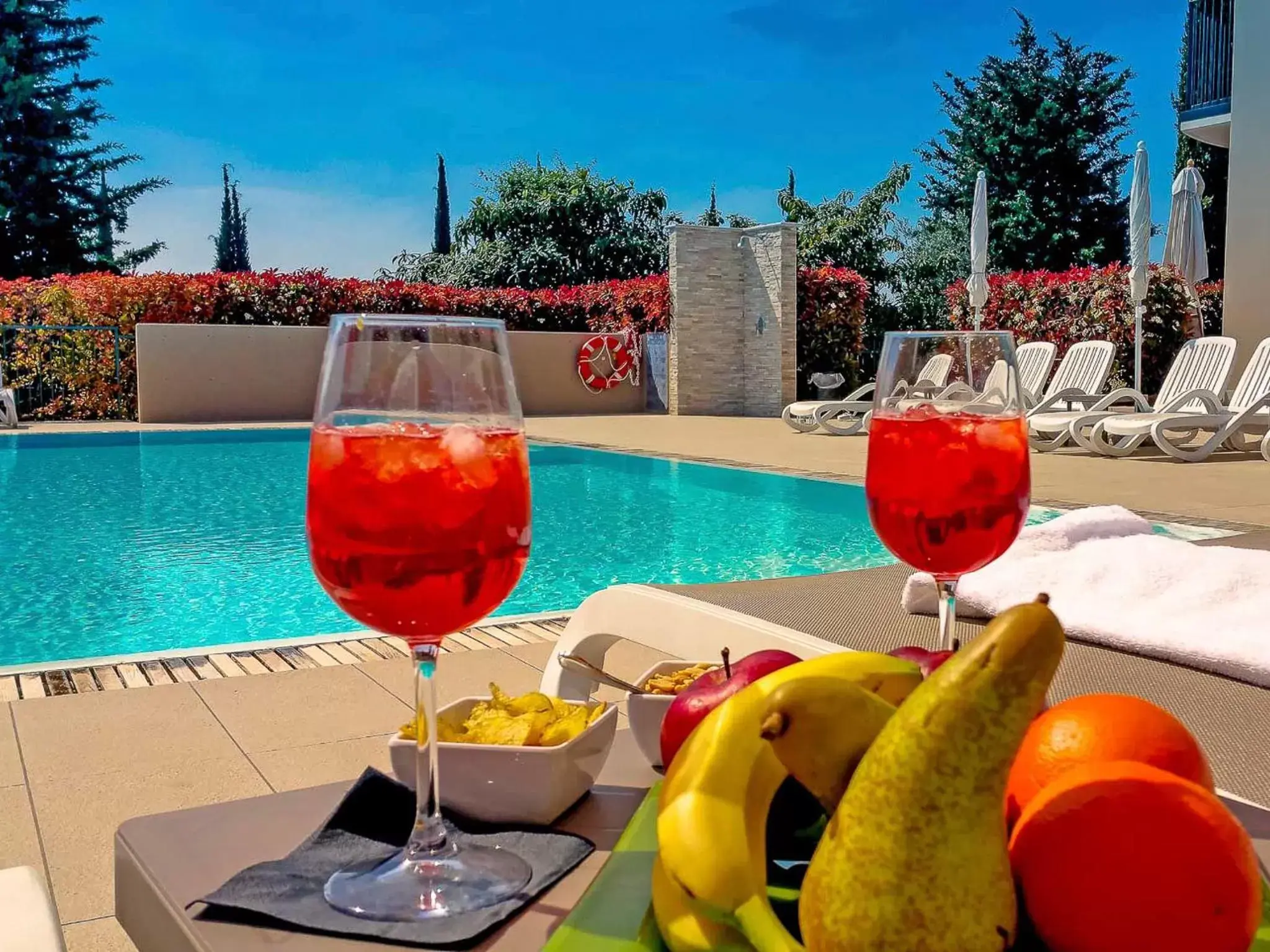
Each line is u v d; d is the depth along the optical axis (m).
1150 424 8.08
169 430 11.91
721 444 10.30
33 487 8.28
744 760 0.61
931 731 0.46
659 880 0.61
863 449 9.66
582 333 15.64
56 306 13.41
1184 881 0.48
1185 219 10.62
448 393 0.75
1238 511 5.61
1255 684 1.23
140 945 0.78
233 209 56.44
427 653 0.80
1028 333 13.42
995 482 0.88
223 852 0.81
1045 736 0.59
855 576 1.96
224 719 2.73
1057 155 24.59
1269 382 8.34
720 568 5.34
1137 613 1.41
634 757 1.05
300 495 7.90
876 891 0.46
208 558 5.67
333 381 0.75
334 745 2.55
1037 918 0.51
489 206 24.78
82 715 2.77
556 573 5.32
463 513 0.73
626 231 25.22
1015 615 0.46
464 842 0.82
